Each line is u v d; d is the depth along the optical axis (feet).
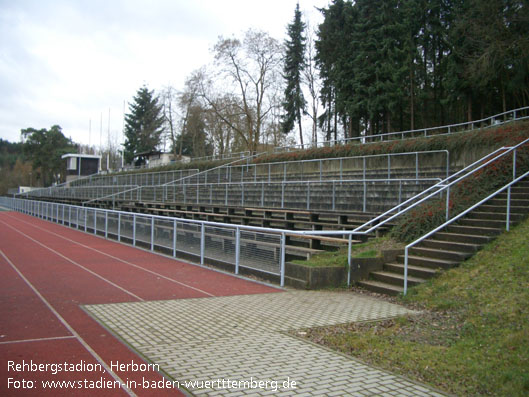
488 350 19.01
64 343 19.81
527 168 41.70
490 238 32.91
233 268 40.91
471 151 60.80
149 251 56.29
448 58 105.60
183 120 192.75
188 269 42.52
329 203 54.80
